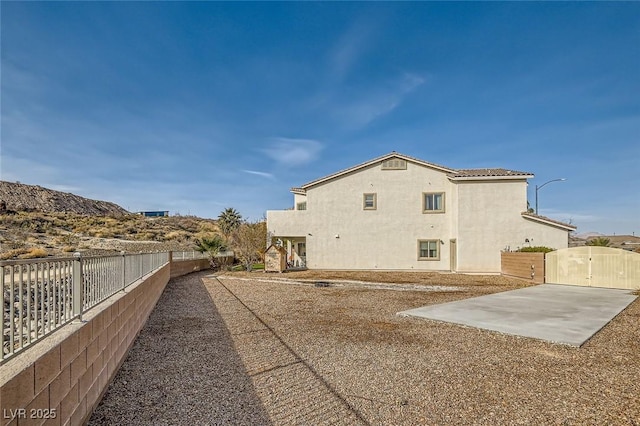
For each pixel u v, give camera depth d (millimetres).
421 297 13398
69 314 4035
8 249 24094
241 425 3916
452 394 4781
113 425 3904
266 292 15023
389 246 24422
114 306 5402
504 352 6629
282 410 4281
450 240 23891
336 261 24672
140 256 9242
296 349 6785
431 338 7562
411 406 4422
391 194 24531
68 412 3492
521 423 4012
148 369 5703
